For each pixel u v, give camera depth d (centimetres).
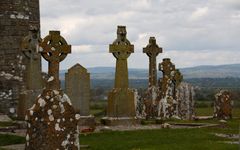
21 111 2605
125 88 2692
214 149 1705
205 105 4838
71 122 1182
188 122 2872
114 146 1822
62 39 1683
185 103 3331
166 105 3156
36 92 2614
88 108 2645
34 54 2659
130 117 2684
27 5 3281
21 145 1909
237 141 1984
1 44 3197
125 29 2711
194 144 1833
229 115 3294
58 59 1612
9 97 3172
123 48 2689
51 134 1166
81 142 1942
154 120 3005
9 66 3194
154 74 3419
